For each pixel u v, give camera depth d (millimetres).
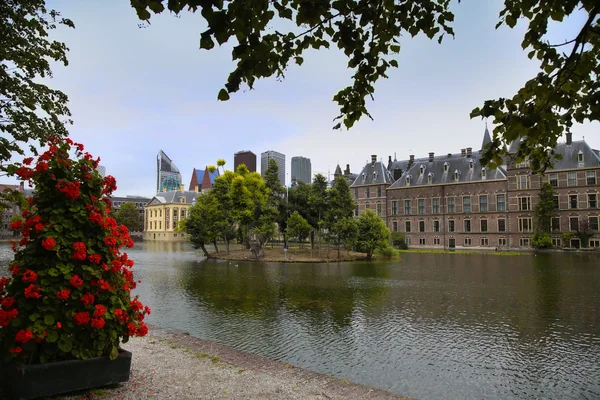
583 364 10156
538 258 42344
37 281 5656
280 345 11727
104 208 6504
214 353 8875
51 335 5609
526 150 5434
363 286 22812
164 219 125688
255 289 21797
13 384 5613
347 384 7117
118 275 6406
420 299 18750
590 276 26656
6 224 117562
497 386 8898
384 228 42688
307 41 4648
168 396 6246
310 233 53250
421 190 67875
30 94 12828
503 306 17062
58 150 6320
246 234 44000
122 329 6340
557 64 4641
